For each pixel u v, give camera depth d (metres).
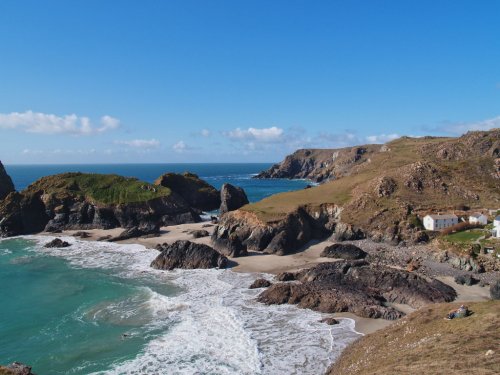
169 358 42.19
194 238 104.19
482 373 23.88
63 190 125.88
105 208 122.12
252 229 91.69
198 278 70.31
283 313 53.06
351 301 53.88
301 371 38.91
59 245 98.25
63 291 64.62
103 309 56.41
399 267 71.19
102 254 90.44
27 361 42.34
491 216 91.75
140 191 130.25
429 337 34.53
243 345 44.25
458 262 69.62
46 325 51.31
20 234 115.06
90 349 44.62
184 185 160.12
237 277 70.56
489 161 118.88
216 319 51.62
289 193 118.38
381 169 136.62
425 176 109.31
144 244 100.25
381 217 94.62
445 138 179.75
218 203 166.62
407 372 26.81
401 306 54.38
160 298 59.59
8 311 56.19
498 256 68.31
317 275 64.69
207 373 39.09
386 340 38.38
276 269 75.12
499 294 53.38
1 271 76.88
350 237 93.38
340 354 40.84
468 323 34.88
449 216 89.62
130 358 42.41
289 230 90.88
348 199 105.38
